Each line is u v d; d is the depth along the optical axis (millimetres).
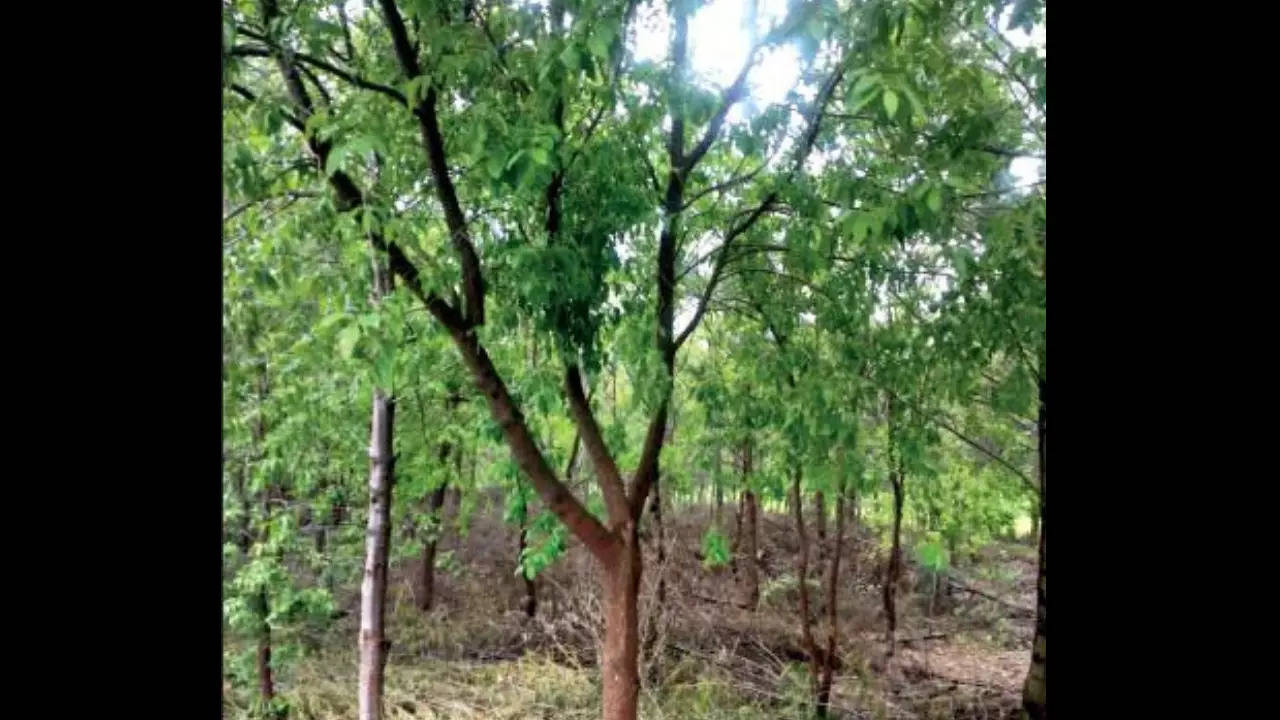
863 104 2045
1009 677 6281
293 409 4086
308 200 2898
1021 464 5203
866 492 3951
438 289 2930
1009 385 3521
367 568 4035
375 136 2283
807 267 3445
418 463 4863
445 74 2564
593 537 3590
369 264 2816
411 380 3545
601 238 2961
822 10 2508
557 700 5766
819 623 6977
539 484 3465
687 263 4039
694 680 5973
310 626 6258
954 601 7773
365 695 3979
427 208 3098
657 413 3729
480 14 2855
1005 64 3117
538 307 2840
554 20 2744
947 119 3135
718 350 4340
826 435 3512
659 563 5863
